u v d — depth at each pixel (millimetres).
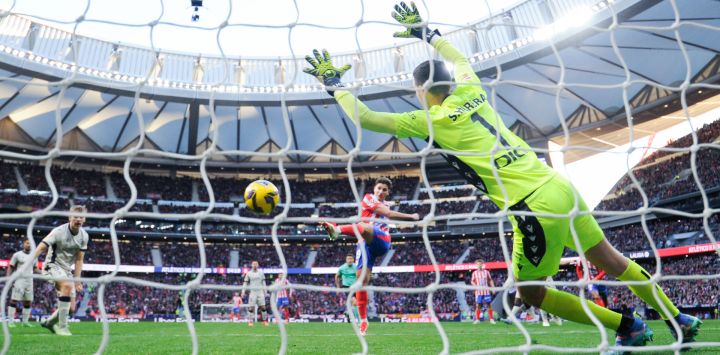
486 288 2605
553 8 25594
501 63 27578
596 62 27875
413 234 40656
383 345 6219
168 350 5488
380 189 7199
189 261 39875
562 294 3799
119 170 43375
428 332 10188
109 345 6191
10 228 36781
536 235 3408
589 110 33062
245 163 43344
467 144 3504
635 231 34656
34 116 33562
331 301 36656
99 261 36875
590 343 5969
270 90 33812
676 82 28969
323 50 3473
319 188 45688
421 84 3562
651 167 38156
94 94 32031
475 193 42219
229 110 35406
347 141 38625
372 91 31516
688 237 30859
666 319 3953
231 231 41875
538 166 3525
